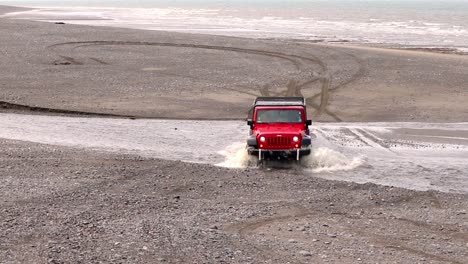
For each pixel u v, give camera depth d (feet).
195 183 73.67
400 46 283.59
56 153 91.20
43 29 292.20
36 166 81.76
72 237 51.31
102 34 275.59
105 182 73.20
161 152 97.76
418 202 66.69
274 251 48.78
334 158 90.84
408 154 97.76
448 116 135.64
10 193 67.00
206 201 65.57
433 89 165.37
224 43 250.37
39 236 51.57
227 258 46.73
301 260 46.73
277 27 427.74
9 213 58.54
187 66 197.77
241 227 55.93
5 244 49.16
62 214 58.65
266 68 195.42
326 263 46.03
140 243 49.90
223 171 80.79
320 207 63.82
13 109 141.08
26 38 256.32
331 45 255.09
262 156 84.84
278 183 74.49
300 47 239.09
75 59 209.77
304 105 91.76
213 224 56.49
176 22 493.36
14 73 182.19
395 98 155.12
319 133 115.75
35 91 158.71
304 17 628.69
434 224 57.52
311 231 54.75
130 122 126.82
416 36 354.54
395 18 622.54
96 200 64.49
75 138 109.19
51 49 229.66
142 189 70.33
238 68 195.00
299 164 86.94
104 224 55.52
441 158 94.89
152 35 276.41
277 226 56.44
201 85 169.58
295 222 57.93
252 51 230.07
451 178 82.17
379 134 115.24
